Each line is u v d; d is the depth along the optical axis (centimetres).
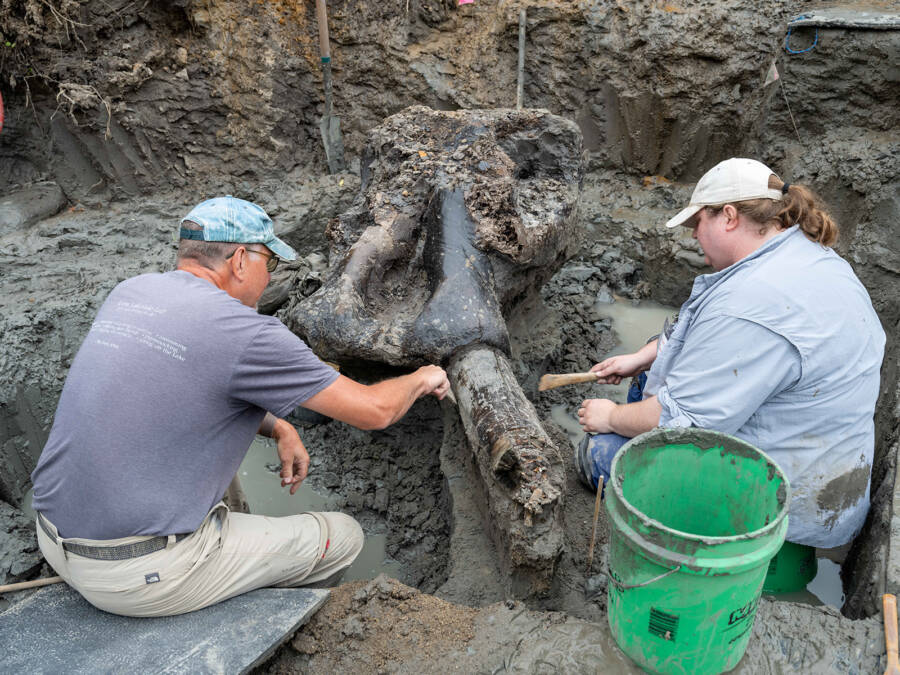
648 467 209
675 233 489
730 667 196
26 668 194
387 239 340
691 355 240
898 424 293
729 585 174
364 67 543
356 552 252
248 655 199
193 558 205
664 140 533
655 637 188
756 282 229
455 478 309
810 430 236
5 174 505
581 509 299
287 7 522
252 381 199
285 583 235
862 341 232
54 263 436
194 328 196
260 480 344
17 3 462
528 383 386
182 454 199
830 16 454
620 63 518
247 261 221
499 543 263
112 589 201
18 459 342
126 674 193
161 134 519
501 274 338
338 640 216
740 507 209
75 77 484
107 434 193
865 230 439
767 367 226
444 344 308
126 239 474
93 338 203
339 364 333
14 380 345
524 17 517
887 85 446
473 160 358
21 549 276
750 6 485
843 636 204
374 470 347
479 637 212
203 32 504
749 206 239
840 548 285
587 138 551
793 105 477
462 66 540
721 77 497
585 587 259
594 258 511
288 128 548
